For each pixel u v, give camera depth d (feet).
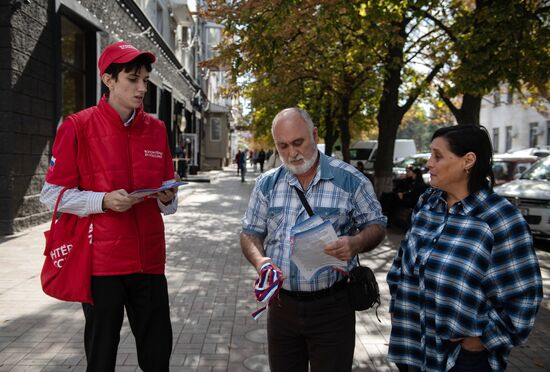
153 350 9.04
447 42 37.11
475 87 29.07
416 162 63.93
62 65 33.78
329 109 57.52
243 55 34.24
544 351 13.78
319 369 8.04
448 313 6.72
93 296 8.31
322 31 30.89
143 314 8.93
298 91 48.80
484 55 28.04
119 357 12.46
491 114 127.13
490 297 6.64
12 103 26.40
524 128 110.83
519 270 6.44
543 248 30.14
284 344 8.31
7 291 17.65
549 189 29.12
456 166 6.86
